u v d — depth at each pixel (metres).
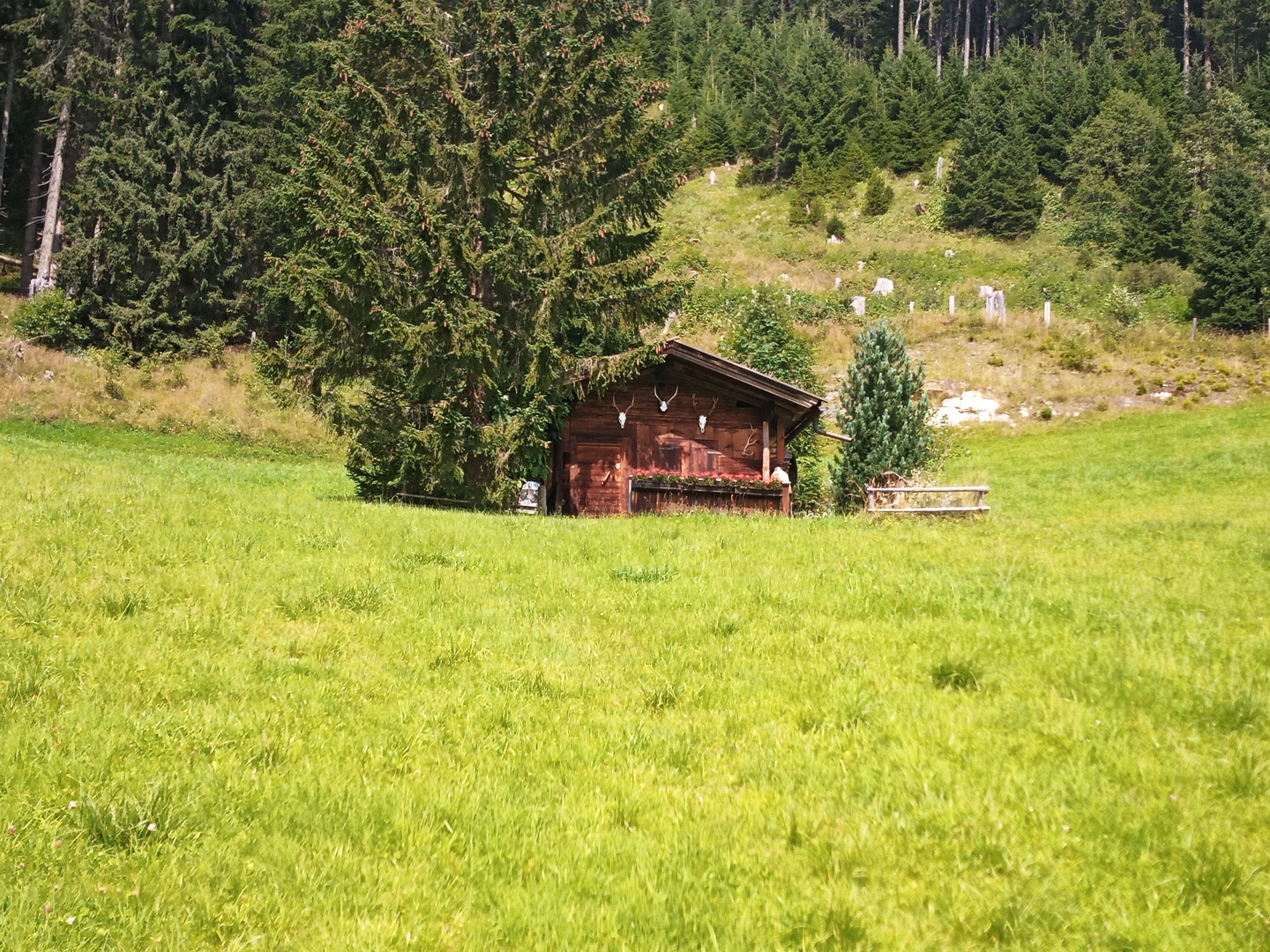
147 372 44.31
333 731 7.51
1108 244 76.25
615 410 26.41
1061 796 6.34
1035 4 122.69
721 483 24.70
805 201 88.12
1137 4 115.38
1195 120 85.62
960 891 5.32
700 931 4.95
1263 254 58.81
